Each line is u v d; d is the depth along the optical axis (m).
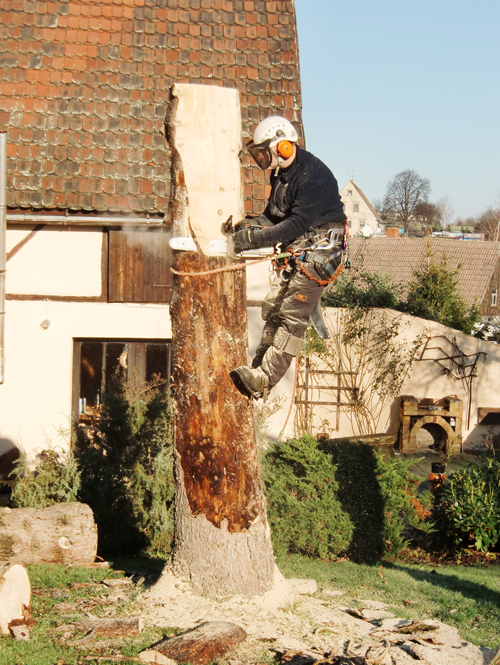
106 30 12.22
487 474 9.38
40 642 4.53
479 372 15.50
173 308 5.05
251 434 5.10
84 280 10.70
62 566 6.39
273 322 4.88
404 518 8.73
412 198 89.75
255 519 5.11
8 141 10.91
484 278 37.75
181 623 4.79
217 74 11.85
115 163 10.86
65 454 7.96
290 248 4.60
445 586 6.72
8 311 10.55
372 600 5.86
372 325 15.19
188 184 4.91
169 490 7.62
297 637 4.71
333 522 7.46
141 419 7.88
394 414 15.31
